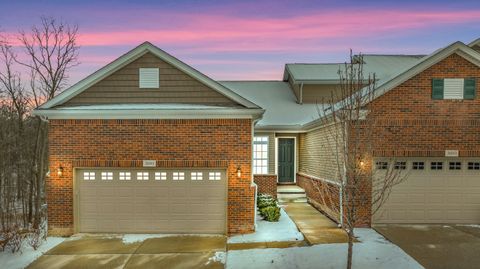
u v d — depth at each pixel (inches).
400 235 403.2
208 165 434.0
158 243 397.7
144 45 454.0
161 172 441.4
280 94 783.1
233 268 318.3
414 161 450.3
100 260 345.1
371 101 394.0
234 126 435.5
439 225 447.2
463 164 451.8
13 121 725.9
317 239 393.7
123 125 435.8
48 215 435.8
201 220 439.5
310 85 739.4
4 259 350.3
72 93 450.9
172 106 442.3
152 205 441.4
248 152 434.0
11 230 420.2
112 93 457.4
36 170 627.8
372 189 439.5
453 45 434.3
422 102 441.4
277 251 360.2
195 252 364.5
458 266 309.9
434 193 451.2
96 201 442.6
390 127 439.5
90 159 435.8
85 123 436.1
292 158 729.6
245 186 434.0
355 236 402.9
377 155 437.4
